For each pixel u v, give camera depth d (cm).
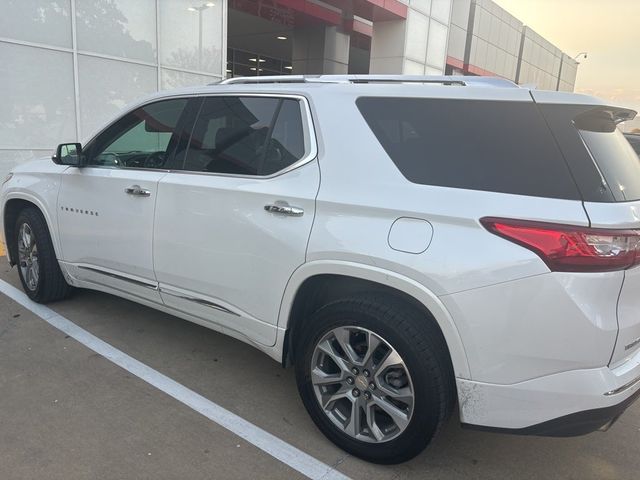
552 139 223
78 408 301
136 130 370
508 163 228
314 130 278
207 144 327
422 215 233
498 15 2406
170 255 333
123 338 396
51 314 434
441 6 1661
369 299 251
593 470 269
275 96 301
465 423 235
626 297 217
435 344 236
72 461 256
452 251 224
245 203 292
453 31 1994
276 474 255
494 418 228
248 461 264
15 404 301
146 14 916
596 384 212
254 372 355
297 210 270
